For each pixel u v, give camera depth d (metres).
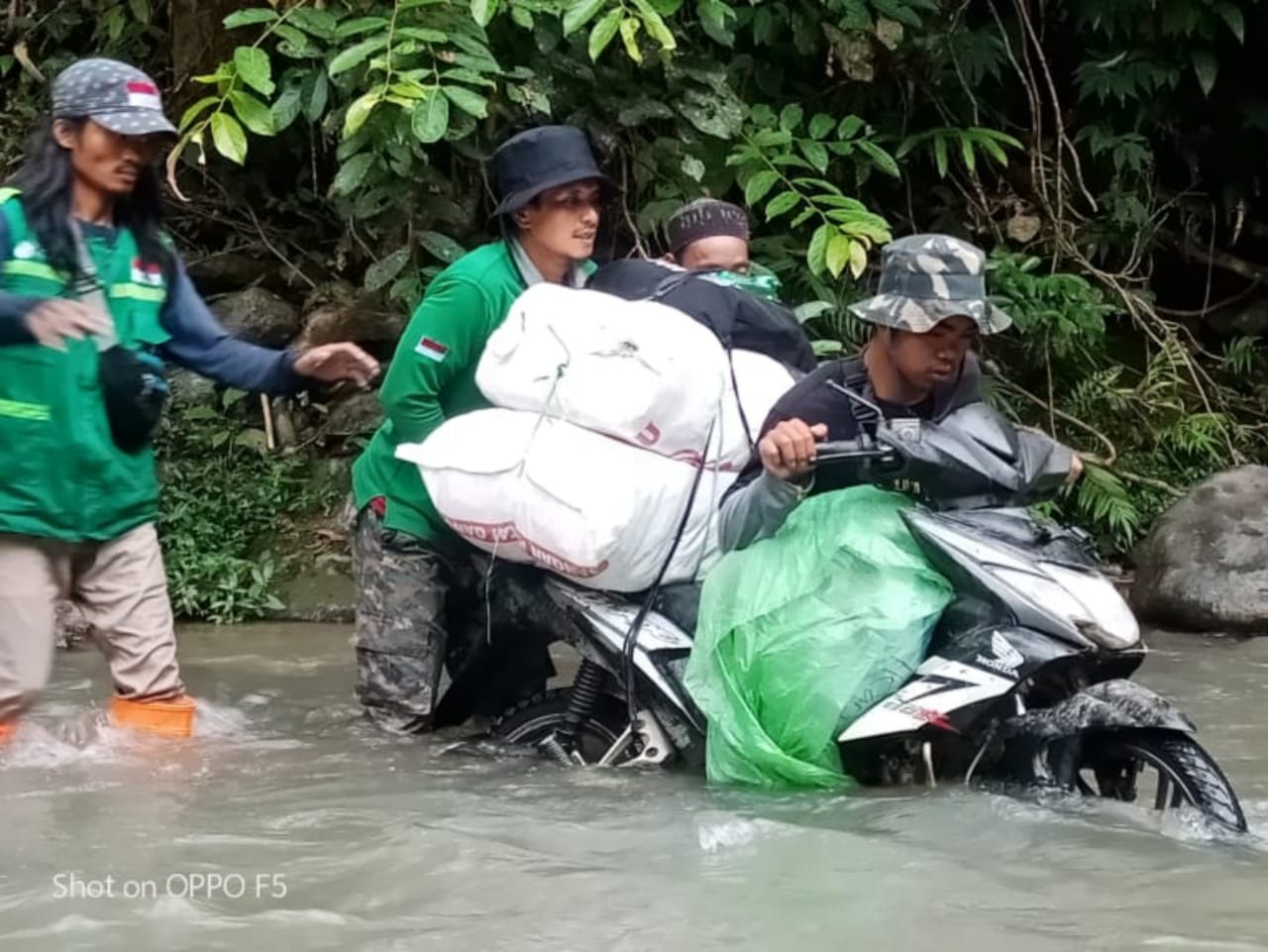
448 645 4.84
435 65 6.21
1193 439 8.35
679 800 3.77
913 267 3.81
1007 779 3.78
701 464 4.14
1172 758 3.54
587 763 4.30
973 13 9.16
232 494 7.40
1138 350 9.11
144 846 3.38
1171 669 5.70
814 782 3.82
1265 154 9.49
